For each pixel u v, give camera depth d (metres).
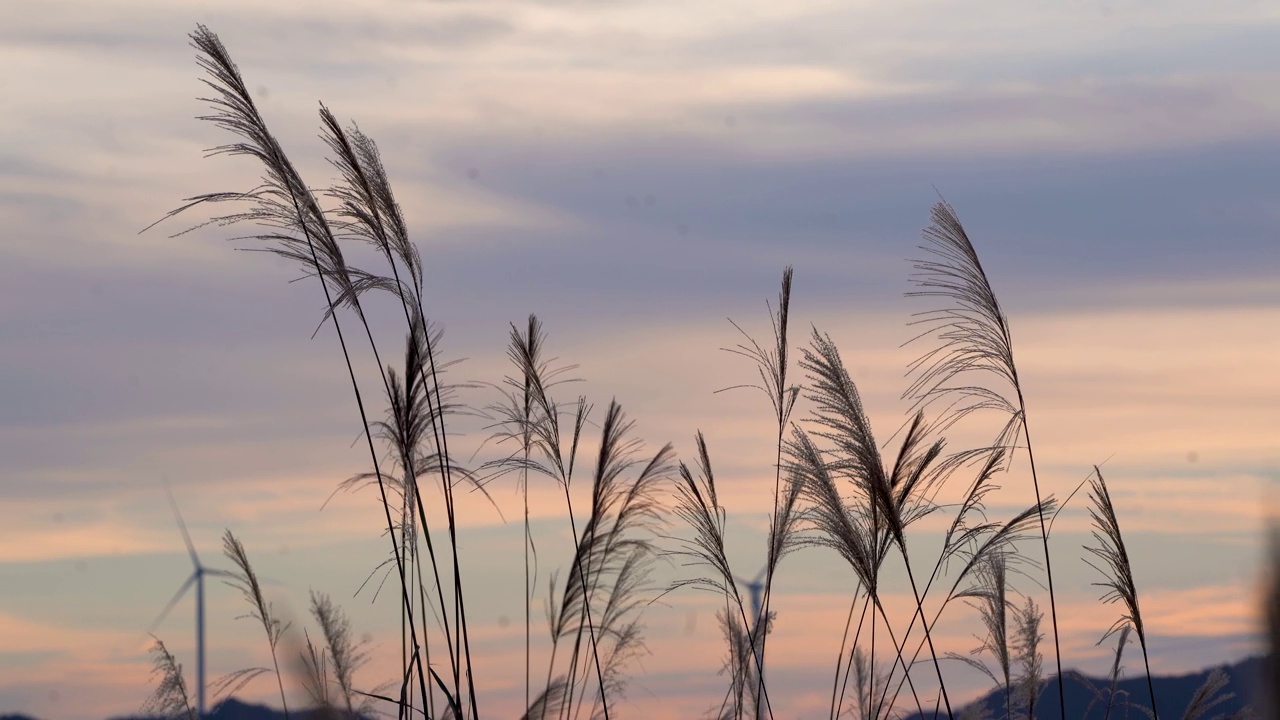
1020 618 6.02
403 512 5.93
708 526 6.29
